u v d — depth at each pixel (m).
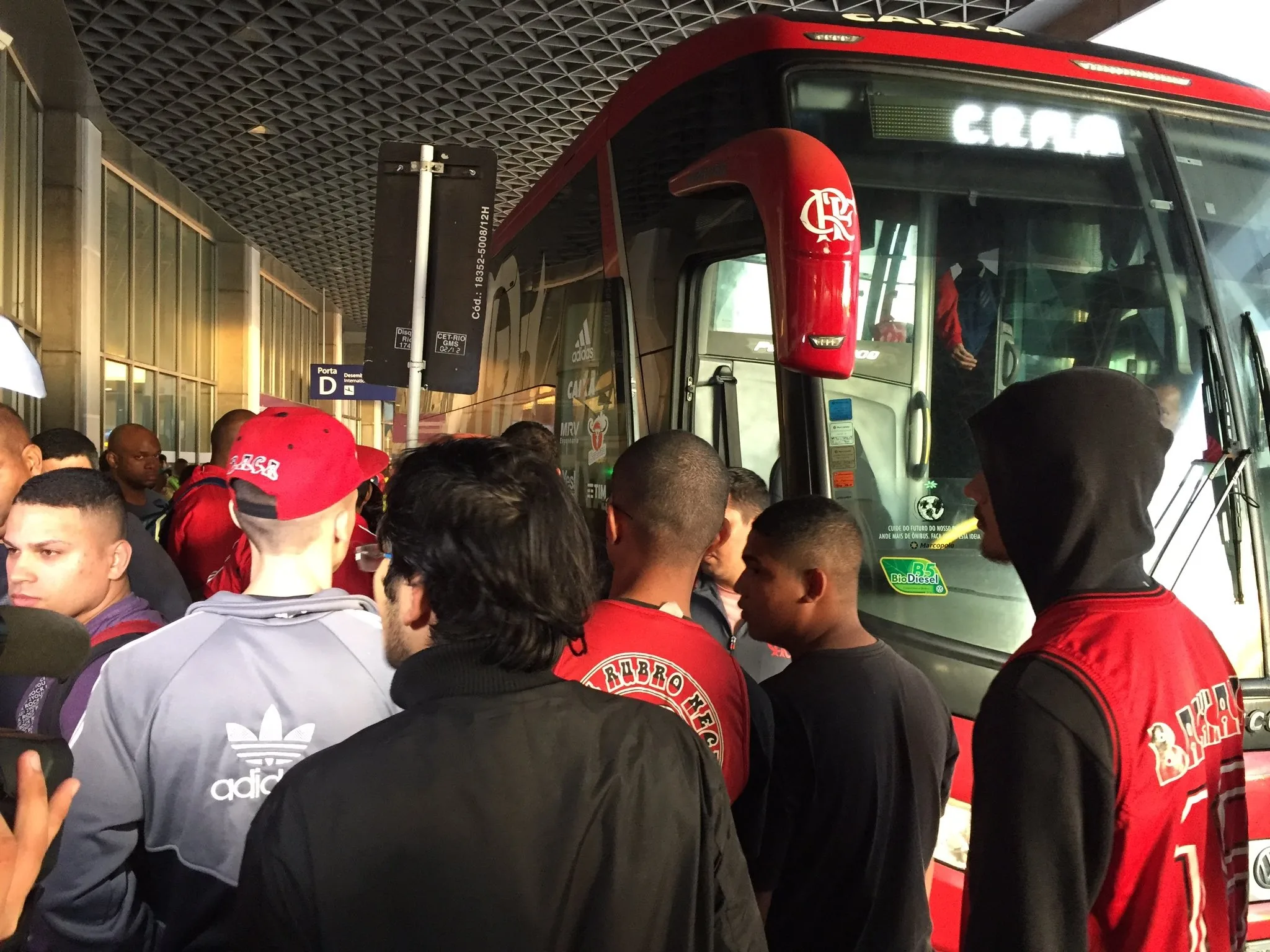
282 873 1.01
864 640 2.01
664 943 1.10
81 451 3.81
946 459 2.91
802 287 2.33
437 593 1.12
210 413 19.80
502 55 11.43
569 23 10.55
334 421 1.93
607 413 4.15
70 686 1.99
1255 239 3.24
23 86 9.81
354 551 3.27
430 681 1.12
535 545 1.12
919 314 2.99
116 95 12.23
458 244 3.71
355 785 1.03
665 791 1.13
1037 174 3.15
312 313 29.56
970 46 3.24
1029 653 1.28
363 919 1.00
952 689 2.69
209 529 3.60
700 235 3.48
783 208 2.39
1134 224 3.16
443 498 1.12
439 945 1.01
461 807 1.04
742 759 1.73
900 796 1.89
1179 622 1.34
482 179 3.70
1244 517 2.86
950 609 2.78
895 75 3.15
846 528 2.03
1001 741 1.24
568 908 1.05
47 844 0.81
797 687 1.93
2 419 2.84
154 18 10.25
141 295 15.44
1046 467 1.33
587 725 1.14
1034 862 1.19
